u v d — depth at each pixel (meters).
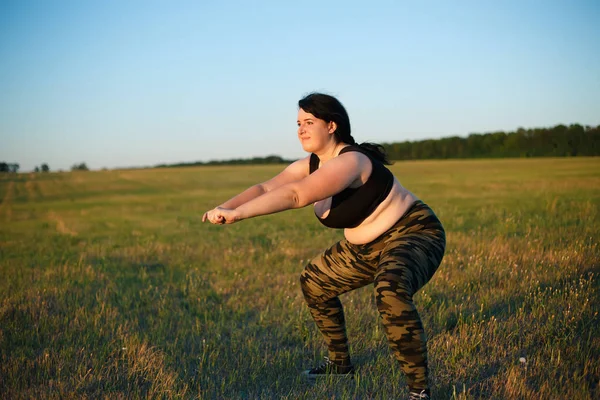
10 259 9.29
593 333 4.01
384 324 2.93
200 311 5.36
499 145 68.81
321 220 3.39
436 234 3.24
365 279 3.50
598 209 11.98
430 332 4.35
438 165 50.59
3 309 5.27
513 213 12.27
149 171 58.12
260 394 3.53
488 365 3.70
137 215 18.80
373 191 3.20
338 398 3.33
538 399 3.15
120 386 3.55
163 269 7.64
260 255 8.41
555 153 61.66
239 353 4.22
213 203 23.23
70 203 27.02
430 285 5.51
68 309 5.30
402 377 3.58
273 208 2.88
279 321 4.98
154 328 4.75
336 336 3.72
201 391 3.48
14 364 3.87
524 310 4.71
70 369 3.84
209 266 7.74
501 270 5.91
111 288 6.24
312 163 3.59
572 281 5.32
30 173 59.38
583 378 3.35
